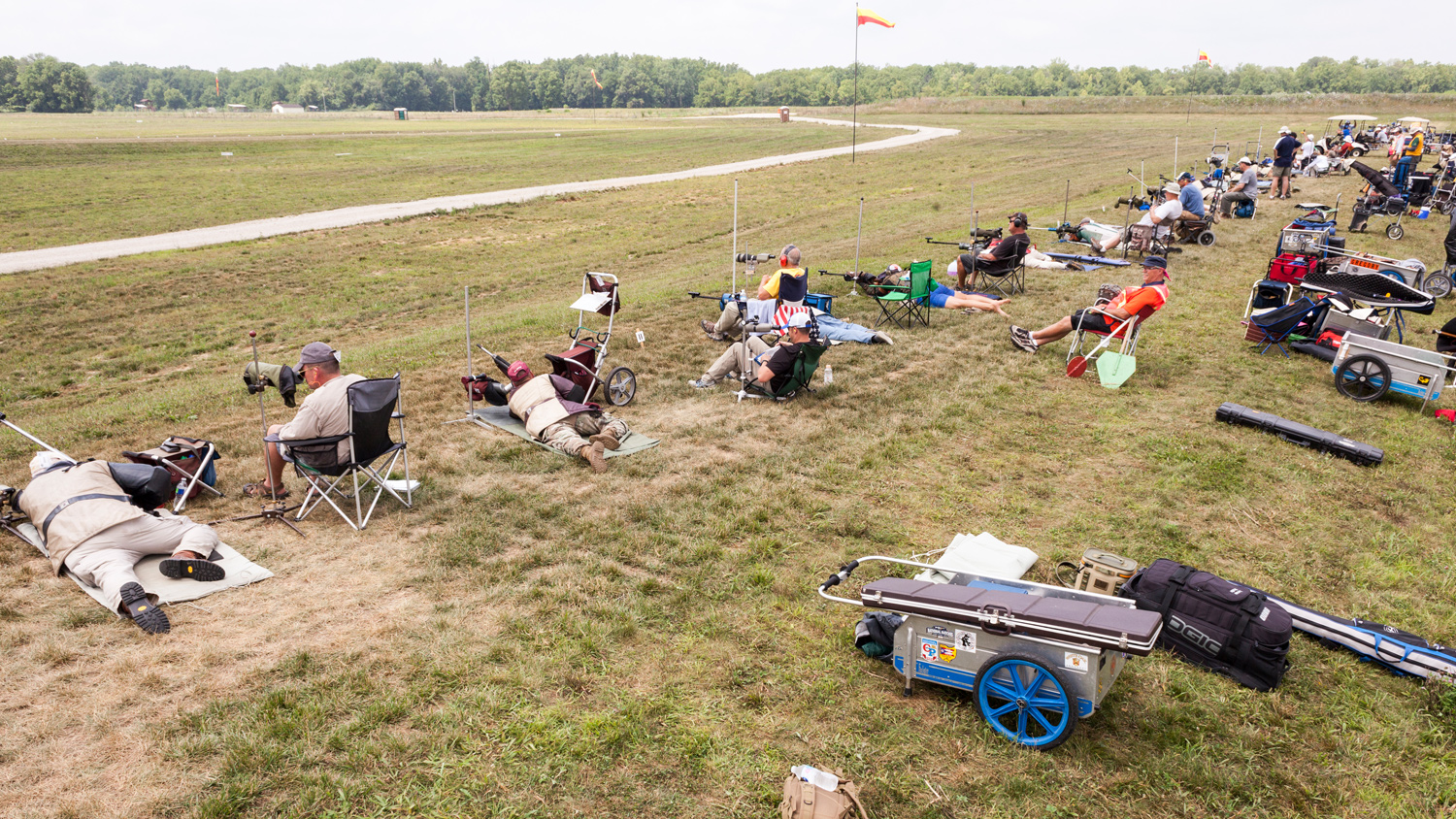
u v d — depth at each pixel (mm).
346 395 6723
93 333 16406
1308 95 77688
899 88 174875
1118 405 10031
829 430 9094
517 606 5691
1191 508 7457
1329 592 6176
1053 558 6512
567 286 19938
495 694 4742
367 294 19531
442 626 5410
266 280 20828
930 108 93500
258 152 50219
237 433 8977
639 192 35094
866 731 4621
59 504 5859
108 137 61438
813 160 44625
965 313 14141
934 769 4355
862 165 42281
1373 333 11367
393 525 6820
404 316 17547
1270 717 4816
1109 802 4156
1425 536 7090
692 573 6195
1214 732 4691
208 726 4422
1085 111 80500
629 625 5441
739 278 18172
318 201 33000
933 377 10930
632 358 11734
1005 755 4449
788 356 9703
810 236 24672
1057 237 21172
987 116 78062
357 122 106812
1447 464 8492
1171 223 19062
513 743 4391
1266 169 30766
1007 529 7016
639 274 20906
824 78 191000
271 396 10711
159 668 4898
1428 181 24672
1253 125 57906
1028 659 4418
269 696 4641
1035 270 17625
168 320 17344
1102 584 5727
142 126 91625
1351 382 10445
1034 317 13867
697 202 32500
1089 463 8398
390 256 23828
